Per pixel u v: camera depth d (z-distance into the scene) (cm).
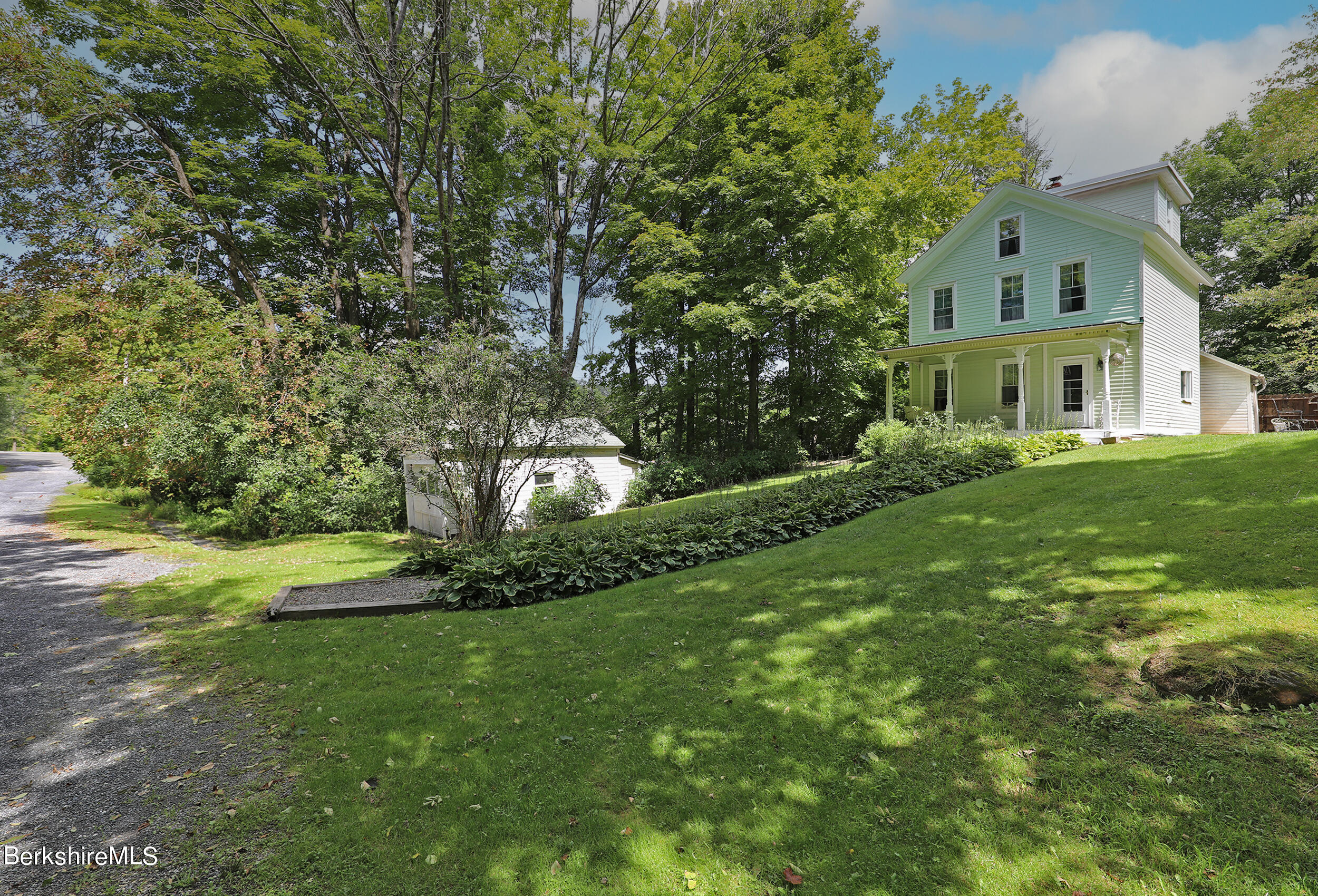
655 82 2191
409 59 1748
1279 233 2061
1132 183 1742
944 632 462
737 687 425
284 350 1582
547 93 2214
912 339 2011
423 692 461
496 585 731
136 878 263
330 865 269
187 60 1880
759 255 2122
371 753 369
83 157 1708
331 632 635
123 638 630
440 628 636
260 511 1553
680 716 392
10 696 477
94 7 1744
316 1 1856
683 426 2784
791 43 2098
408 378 1146
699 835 278
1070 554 575
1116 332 1558
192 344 1539
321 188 2056
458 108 2080
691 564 818
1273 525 538
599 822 290
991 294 1823
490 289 2350
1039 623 449
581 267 2364
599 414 1165
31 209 1520
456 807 309
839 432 2620
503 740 377
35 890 256
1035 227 1730
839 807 289
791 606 574
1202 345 2852
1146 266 1559
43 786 342
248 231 2094
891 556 684
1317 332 2017
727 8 2086
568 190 2264
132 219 1541
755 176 2027
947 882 237
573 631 584
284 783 339
